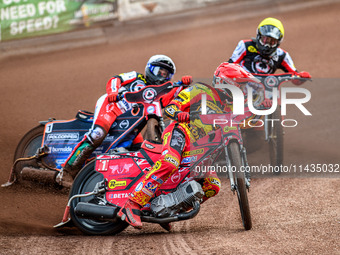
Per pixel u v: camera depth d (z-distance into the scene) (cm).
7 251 1664
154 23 7106
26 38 6378
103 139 2270
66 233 1931
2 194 2402
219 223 2025
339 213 2027
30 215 2139
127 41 6656
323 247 1669
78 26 6719
